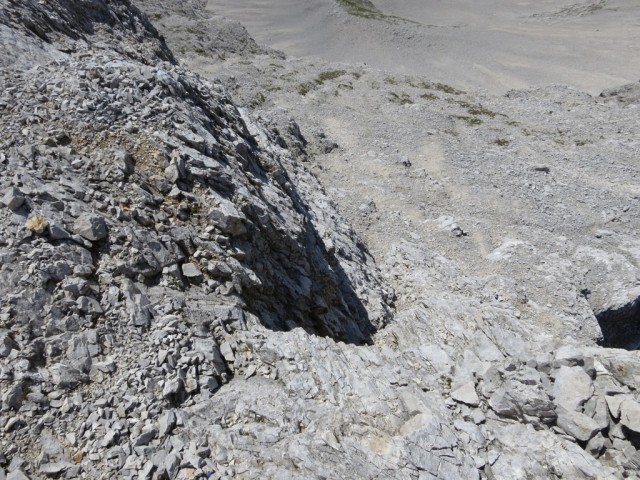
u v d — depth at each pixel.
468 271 32.06
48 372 9.38
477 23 166.50
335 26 139.88
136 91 15.87
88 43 20.72
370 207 35.97
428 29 136.25
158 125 15.19
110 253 11.70
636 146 52.84
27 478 8.01
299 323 16.69
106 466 8.55
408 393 11.82
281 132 43.94
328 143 47.66
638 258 34.59
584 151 52.25
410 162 46.41
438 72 111.50
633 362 11.88
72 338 9.98
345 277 22.66
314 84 68.81
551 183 44.06
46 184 11.95
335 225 28.00
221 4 166.50
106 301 10.88
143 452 8.88
